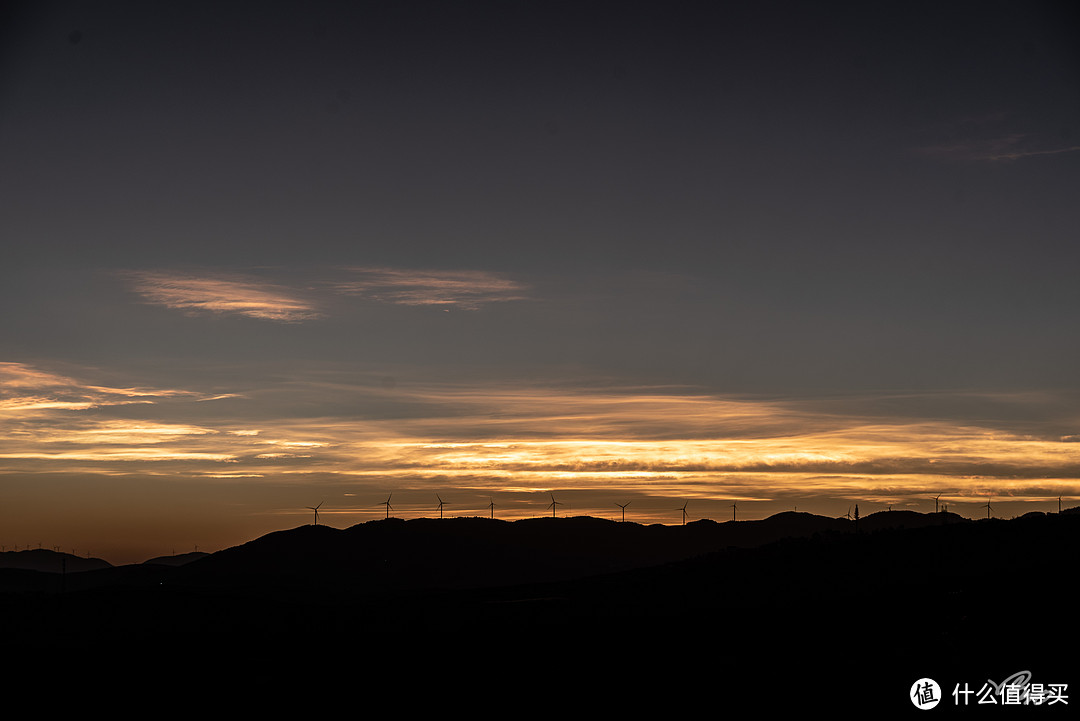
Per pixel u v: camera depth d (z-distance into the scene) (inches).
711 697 2298.2
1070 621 2461.9
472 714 2332.7
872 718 2059.5
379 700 2506.2
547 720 2247.8
